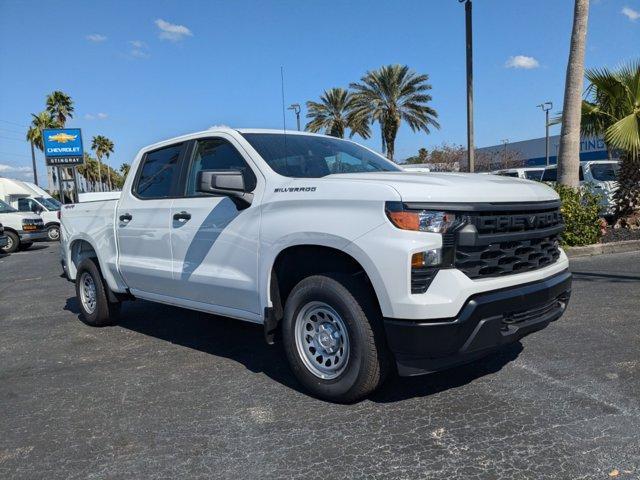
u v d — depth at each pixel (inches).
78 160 1222.3
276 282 164.1
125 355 211.2
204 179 160.6
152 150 220.1
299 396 160.4
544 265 158.1
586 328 216.7
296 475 118.0
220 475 119.4
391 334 134.3
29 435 143.8
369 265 136.1
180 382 177.5
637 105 465.1
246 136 181.8
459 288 130.8
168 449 132.1
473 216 136.2
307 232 148.6
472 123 613.6
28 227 773.9
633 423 134.0
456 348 133.1
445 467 118.0
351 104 1446.9
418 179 147.3
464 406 147.7
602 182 586.2
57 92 2317.9
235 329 242.8
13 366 204.1
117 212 229.1
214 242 180.2
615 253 418.6
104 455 130.8
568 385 159.3
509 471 115.2
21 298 358.9
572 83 454.0
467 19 600.1
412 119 1435.8
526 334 149.3
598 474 112.8
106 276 240.8
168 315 276.4
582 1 443.2
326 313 151.9
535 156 1691.7
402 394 157.6
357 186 142.3
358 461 122.3
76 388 177.0
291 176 168.2
